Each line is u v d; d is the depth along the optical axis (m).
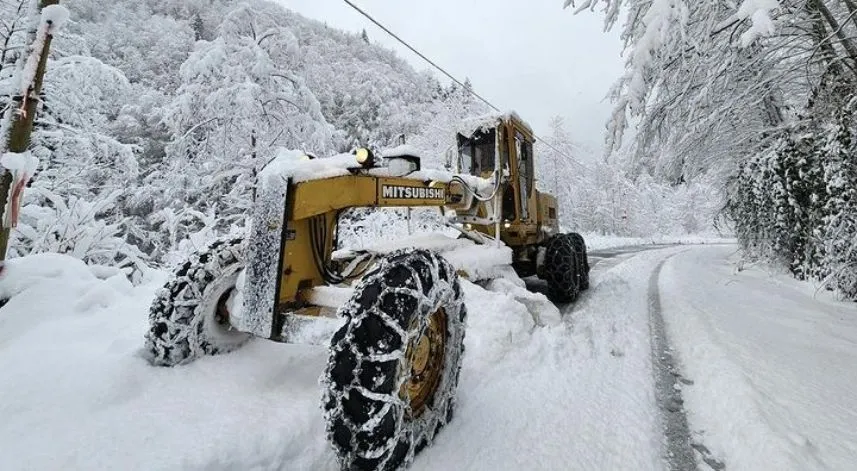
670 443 1.90
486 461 1.73
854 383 2.36
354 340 1.47
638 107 3.28
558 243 4.95
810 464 1.60
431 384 1.93
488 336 2.90
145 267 4.16
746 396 2.12
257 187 1.86
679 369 2.74
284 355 2.27
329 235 2.21
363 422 1.42
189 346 2.09
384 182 2.24
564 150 29.03
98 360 1.96
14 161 2.74
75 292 2.88
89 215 4.16
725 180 9.81
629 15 3.88
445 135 18.83
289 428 1.66
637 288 5.63
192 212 5.57
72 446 1.41
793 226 6.33
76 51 7.59
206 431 1.56
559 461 1.74
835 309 4.29
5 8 5.52
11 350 2.12
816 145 5.48
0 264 2.79
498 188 4.06
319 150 10.47
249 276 1.82
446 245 3.76
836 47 4.85
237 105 9.21
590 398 2.32
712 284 5.96
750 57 5.04
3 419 1.52
